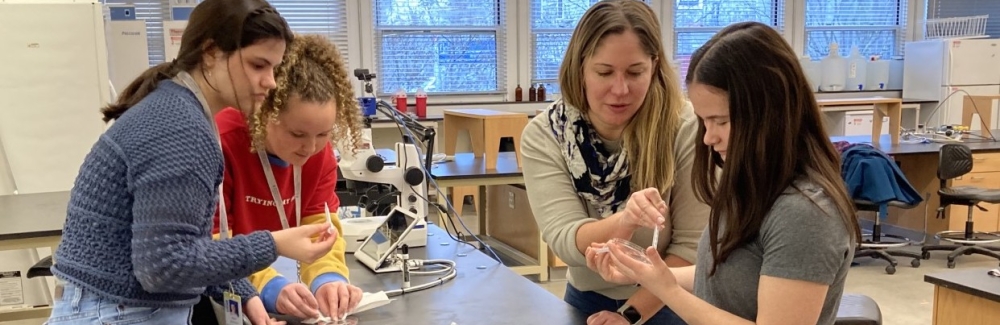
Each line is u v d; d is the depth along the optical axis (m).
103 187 1.12
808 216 1.08
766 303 1.11
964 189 4.67
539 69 7.26
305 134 1.46
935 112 7.05
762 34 1.12
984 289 2.16
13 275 3.35
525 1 7.06
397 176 2.29
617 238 1.39
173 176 1.08
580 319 1.49
